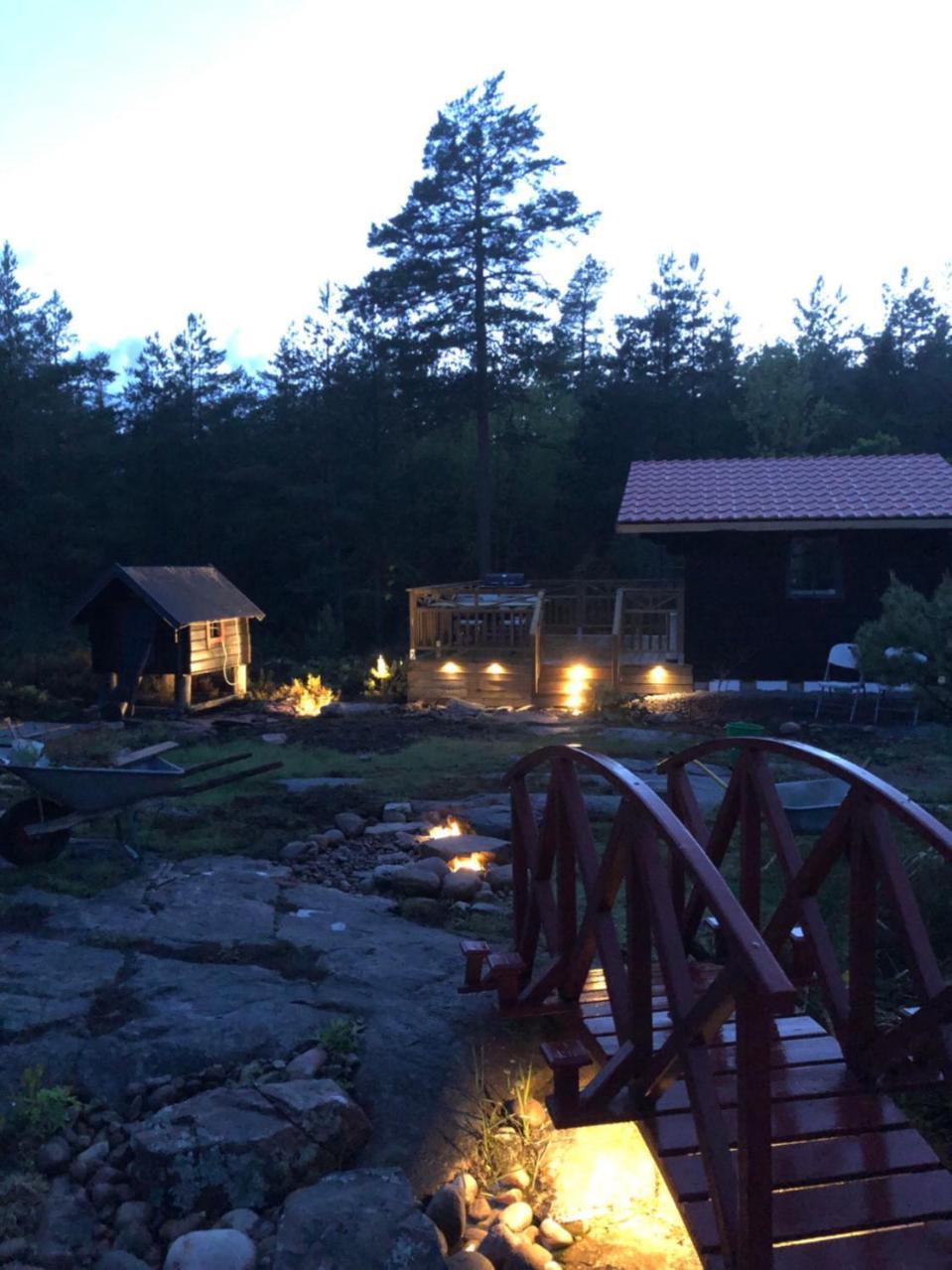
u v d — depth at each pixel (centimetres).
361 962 555
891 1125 339
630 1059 347
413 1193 374
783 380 4216
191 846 802
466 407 3588
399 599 3588
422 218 3547
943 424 4534
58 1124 407
